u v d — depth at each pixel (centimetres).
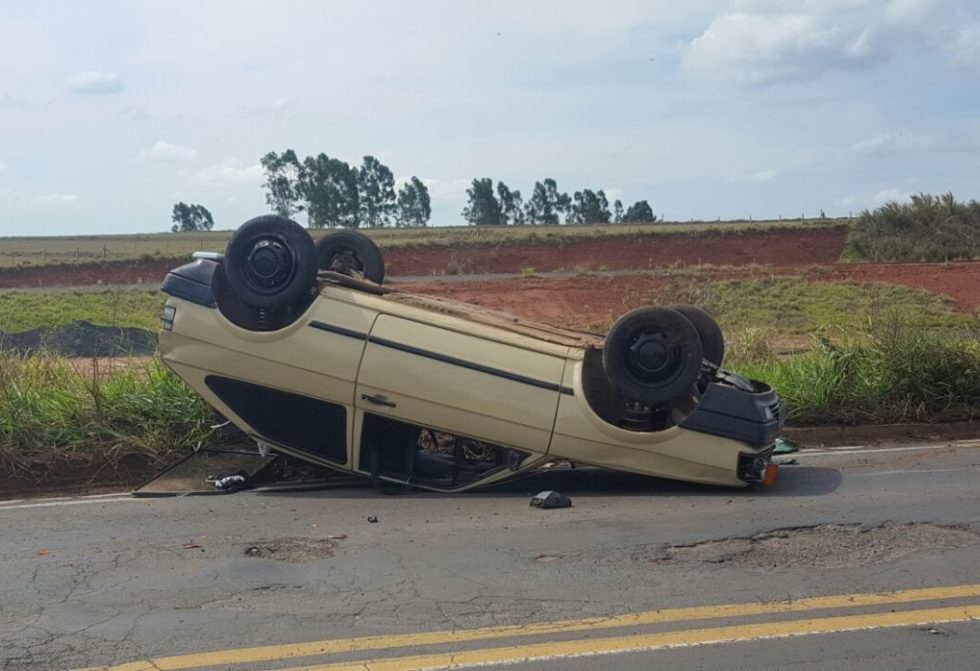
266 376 844
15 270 5034
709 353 964
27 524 760
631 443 837
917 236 5259
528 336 855
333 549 689
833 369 1230
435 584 612
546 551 685
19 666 487
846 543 710
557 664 493
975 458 1028
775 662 497
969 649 514
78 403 981
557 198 12912
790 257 5462
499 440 841
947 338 1328
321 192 10069
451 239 5991
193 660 495
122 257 5656
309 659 497
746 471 852
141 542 706
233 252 817
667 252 5606
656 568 648
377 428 870
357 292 867
